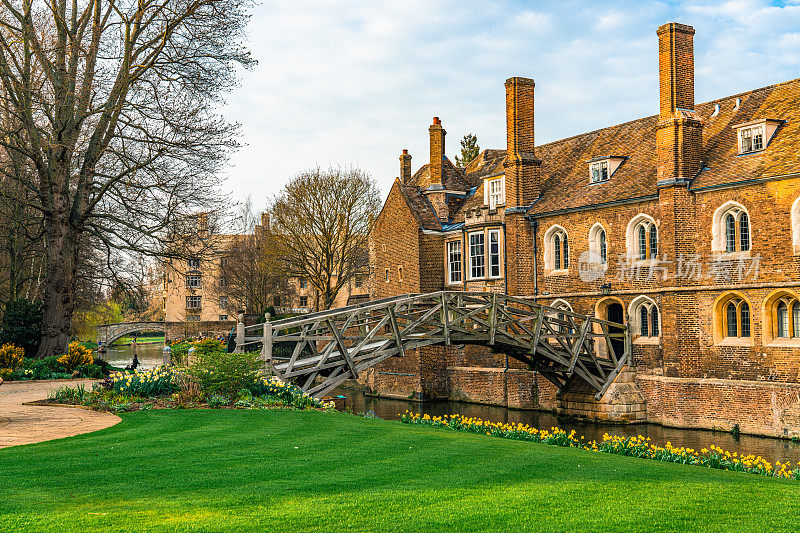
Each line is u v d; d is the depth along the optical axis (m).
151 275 33.47
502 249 35.97
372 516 8.21
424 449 12.88
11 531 7.51
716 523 8.23
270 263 54.16
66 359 28.09
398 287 41.53
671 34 27.28
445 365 38.81
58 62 28.47
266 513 8.30
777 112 27.02
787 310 24.25
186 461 11.33
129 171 28.98
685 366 26.73
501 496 9.27
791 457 20.75
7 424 15.12
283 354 46.47
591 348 29.89
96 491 9.38
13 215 34.72
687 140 27.27
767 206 24.48
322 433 14.31
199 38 28.73
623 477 10.87
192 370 18.72
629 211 29.41
